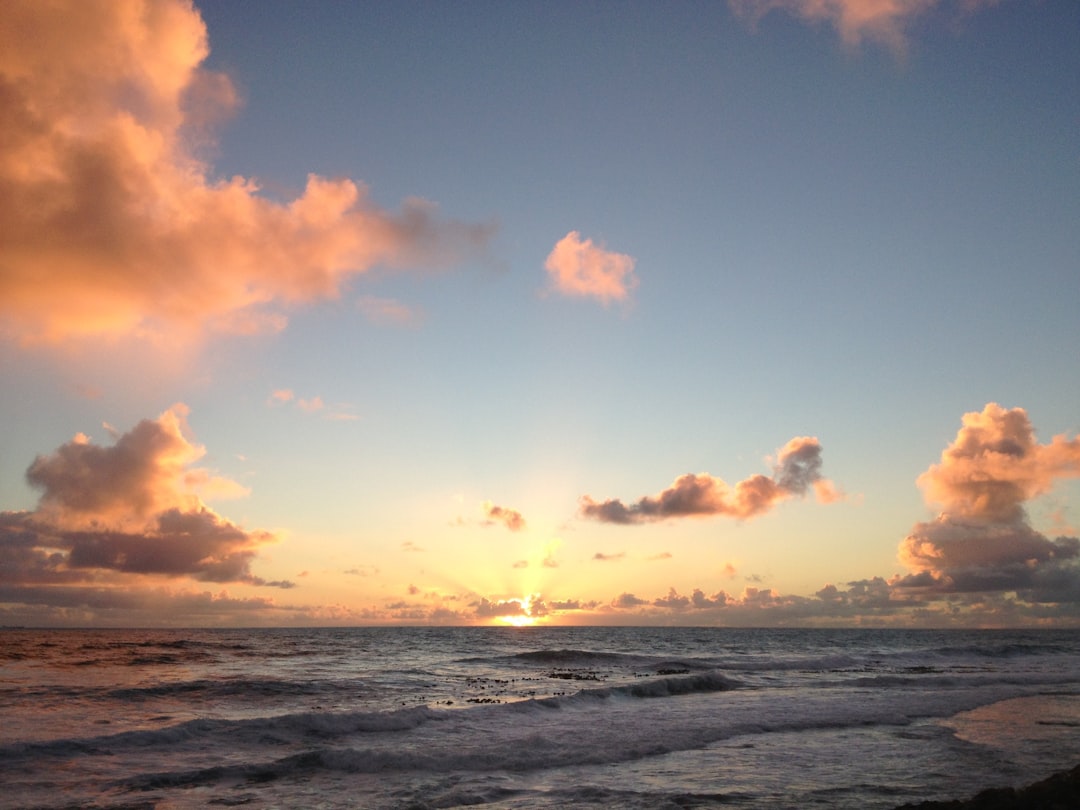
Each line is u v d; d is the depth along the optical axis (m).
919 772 19.42
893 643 114.31
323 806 15.84
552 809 15.47
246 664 55.72
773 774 19.12
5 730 23.84
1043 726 27.59
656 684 39.12
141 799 16.31
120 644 79.12
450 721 27.47
